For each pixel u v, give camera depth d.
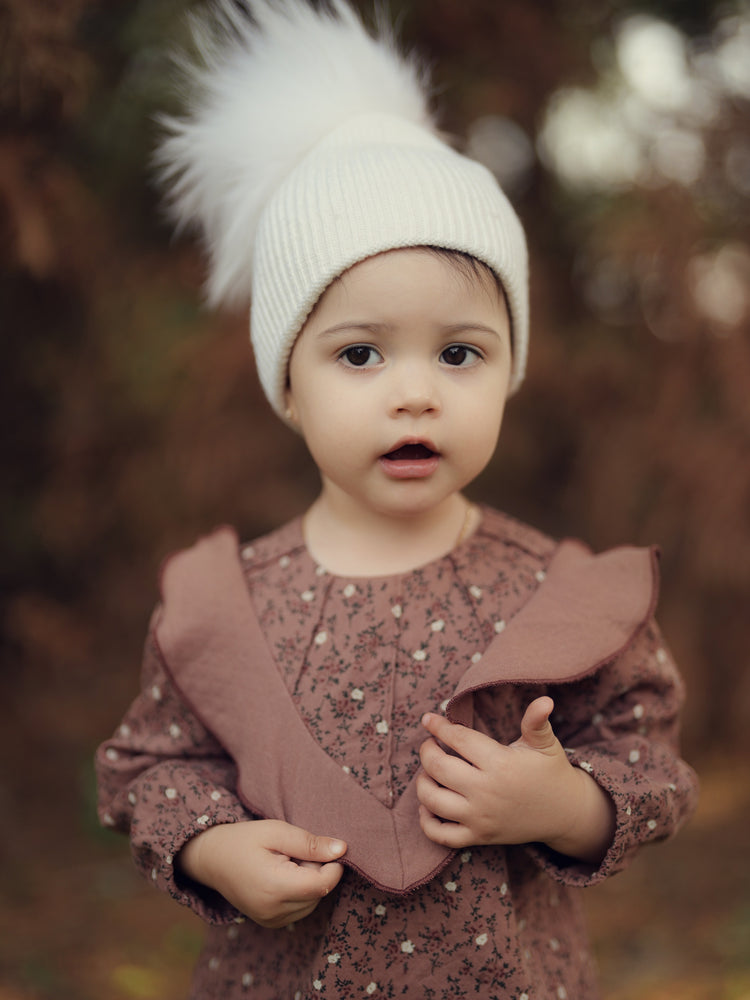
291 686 1.35
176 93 1.83
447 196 1.31
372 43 1.67
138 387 3.65
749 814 3.21
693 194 3.27
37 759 3.62
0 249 2.81
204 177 1.64
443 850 1.22
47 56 2.48
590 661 1.29
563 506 3.83
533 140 3.53
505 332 1.37
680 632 3.53
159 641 1.44
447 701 1.24
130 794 1.40
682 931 2.64
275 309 1.38
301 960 1.33
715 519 3.31
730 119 3.25
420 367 1.26
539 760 1.20
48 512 3.62
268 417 3.62
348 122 1.51
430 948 1.24
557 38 3.33
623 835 1.23
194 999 1.46
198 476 3.59
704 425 3.37
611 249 3.22
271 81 1.58
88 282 3.22
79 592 3.89
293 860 1.24
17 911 2.77
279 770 1.30
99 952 2.60
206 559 1.54
